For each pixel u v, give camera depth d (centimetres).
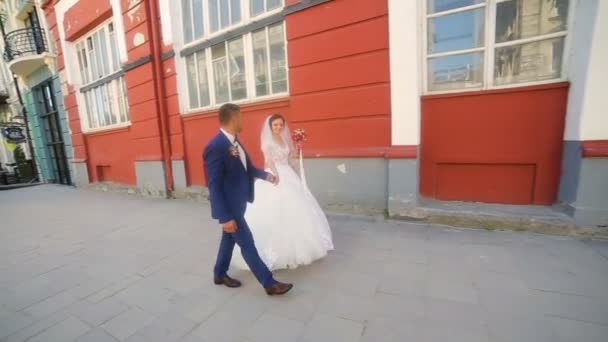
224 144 207
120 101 714
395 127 345
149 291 242
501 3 305
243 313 202
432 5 330
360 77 357
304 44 385
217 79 521
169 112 585
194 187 576
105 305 226
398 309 193
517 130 313
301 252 250
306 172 409
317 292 220
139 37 578
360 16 346
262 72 464
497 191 335
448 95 335
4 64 1295
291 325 186
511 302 192
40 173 1159
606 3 247
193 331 187
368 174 371
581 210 275
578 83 272
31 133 1190
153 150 614
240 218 212
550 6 288
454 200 356
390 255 271
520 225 298
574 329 166
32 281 275
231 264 273
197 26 534
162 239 370
